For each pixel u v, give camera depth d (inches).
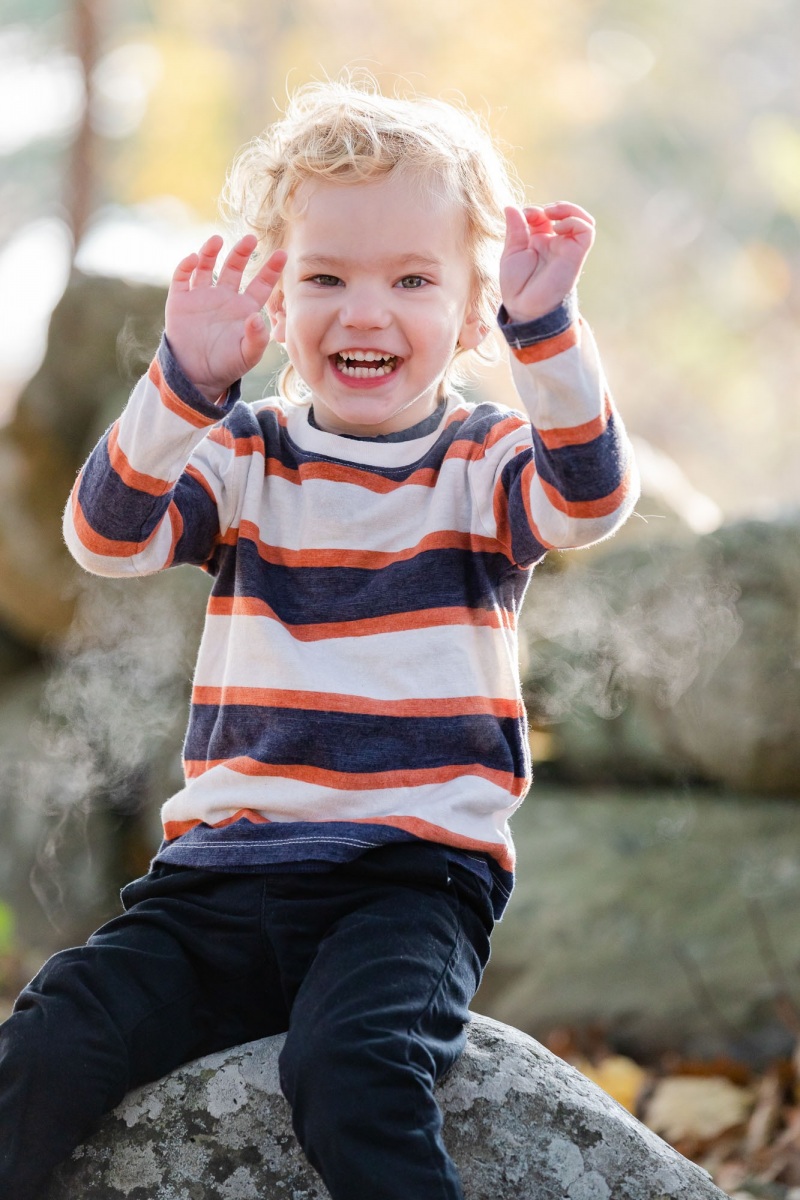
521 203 97.2
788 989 145.5
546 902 159.8
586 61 543.8
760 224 622.2
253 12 505.0
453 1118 73.1
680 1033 146.6
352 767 74.3
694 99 612.4
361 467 80.0
